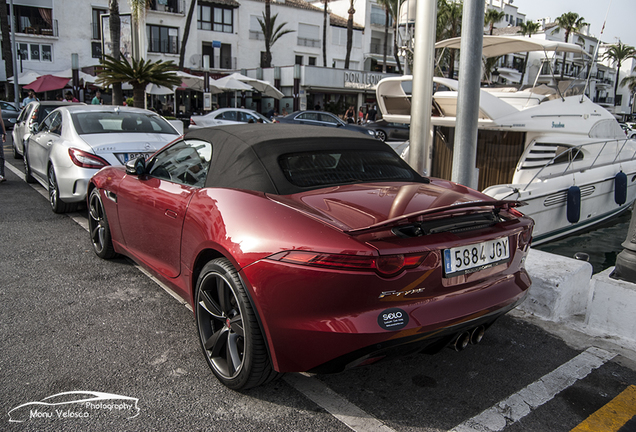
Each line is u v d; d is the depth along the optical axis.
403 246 1.97
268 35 36.91
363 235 1.99
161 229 3.05
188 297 2.86
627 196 8.23
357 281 1.91
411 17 5.56
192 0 33.16
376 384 2.49
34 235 5.12
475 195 2.75
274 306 2.05
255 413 2.21
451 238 2.14
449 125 7.03
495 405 2.33
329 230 2.04
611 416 2.27
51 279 3.85
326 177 2.66
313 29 42.50
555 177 6.77
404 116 7.31
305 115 19.33
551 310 3.33
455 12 34.94
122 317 3.20
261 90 28.81
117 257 4.39
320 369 2.05
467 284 2.23
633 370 2.70
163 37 35.44
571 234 7.42
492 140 7.02
